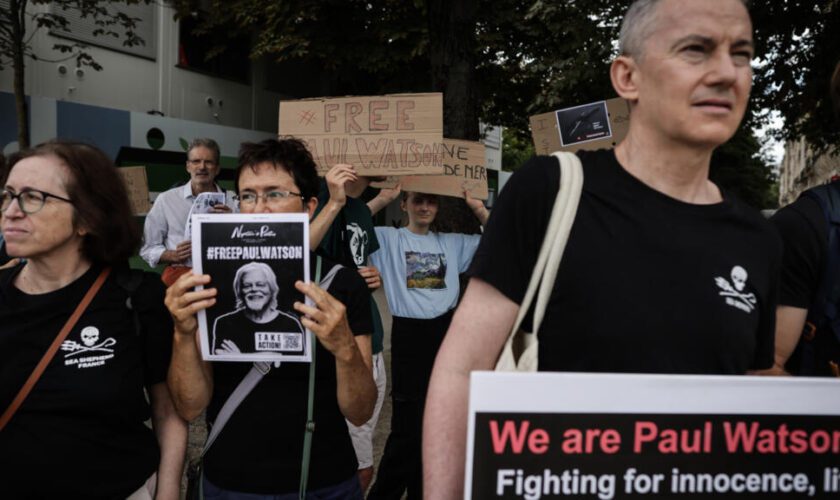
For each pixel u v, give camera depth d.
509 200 1.39
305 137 3.74
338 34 12.70
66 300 1.74
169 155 12.51
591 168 1.40
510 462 1.19
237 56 15.24
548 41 12.47
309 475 1.98
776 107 10.13
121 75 12.61
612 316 1.29
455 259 4.09
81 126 11.31
